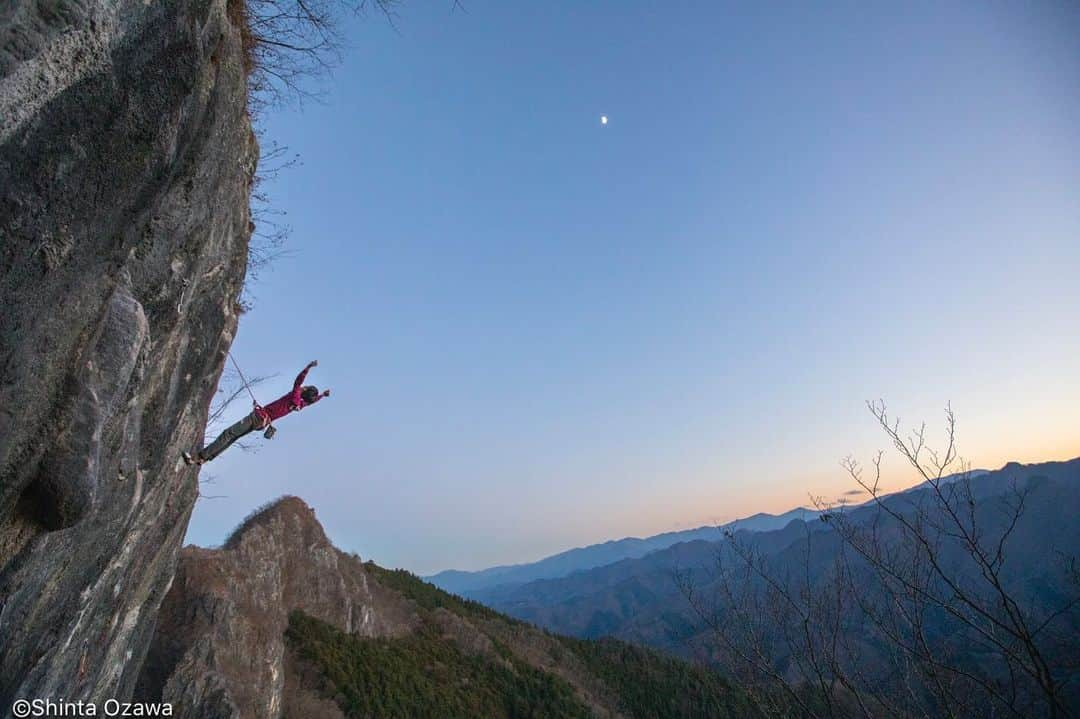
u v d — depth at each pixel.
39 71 2.86
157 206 4.21
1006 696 3.77
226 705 27.97
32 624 4.40
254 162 7.34
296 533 61.03
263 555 54.28
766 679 4.63
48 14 2.86
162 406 5.79
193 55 3.83
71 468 3.66
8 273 2.93
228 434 7.59
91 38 3.08
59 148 3.06
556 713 53.03
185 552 39.47
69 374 3.64
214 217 5.68
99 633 6.12
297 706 41.31
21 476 3.45
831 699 4.19
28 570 3.92
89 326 3.74
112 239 3.73
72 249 3.33
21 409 3.28
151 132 3.69
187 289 5.39
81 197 3.29
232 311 7.35
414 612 72.12
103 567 5.49
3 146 2.76
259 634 36.00
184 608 33.41
